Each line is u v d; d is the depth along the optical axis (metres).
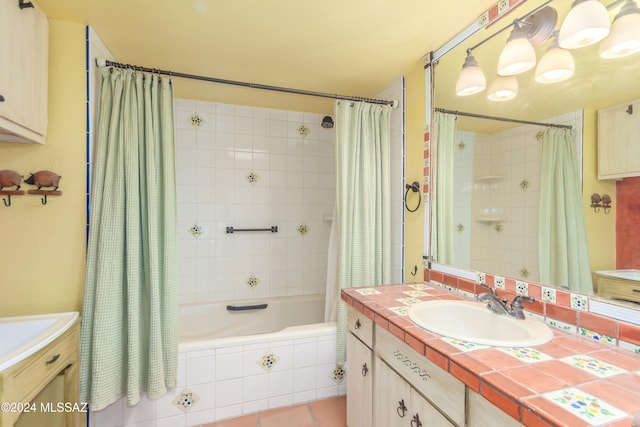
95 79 1.52
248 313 2.54
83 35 1.44
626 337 0.90
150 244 1.54
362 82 2.10
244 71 1.93
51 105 1.39
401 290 1.60
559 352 0.88
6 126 1.14
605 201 0.98
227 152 2.55
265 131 2.66
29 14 1.23
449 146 1.64
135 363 1.46
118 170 1.48
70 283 1.42
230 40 1.58
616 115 0.96
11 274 1.36
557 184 1.14
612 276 0.96
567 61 1.09
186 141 2.44
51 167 1.39
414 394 1.05
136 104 1.57
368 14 1.37
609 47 0.97
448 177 1.65
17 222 1.36
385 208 2.05
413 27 1.48
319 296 2.76
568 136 1.10
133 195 1.51
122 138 1.50
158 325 1.53
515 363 0.81
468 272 1.51
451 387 0.88
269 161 2.68
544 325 1.07
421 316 1.19
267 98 2.40
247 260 2.63
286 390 1.84
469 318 1.28
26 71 1.22
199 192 2.48
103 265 1.41
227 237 2.57
